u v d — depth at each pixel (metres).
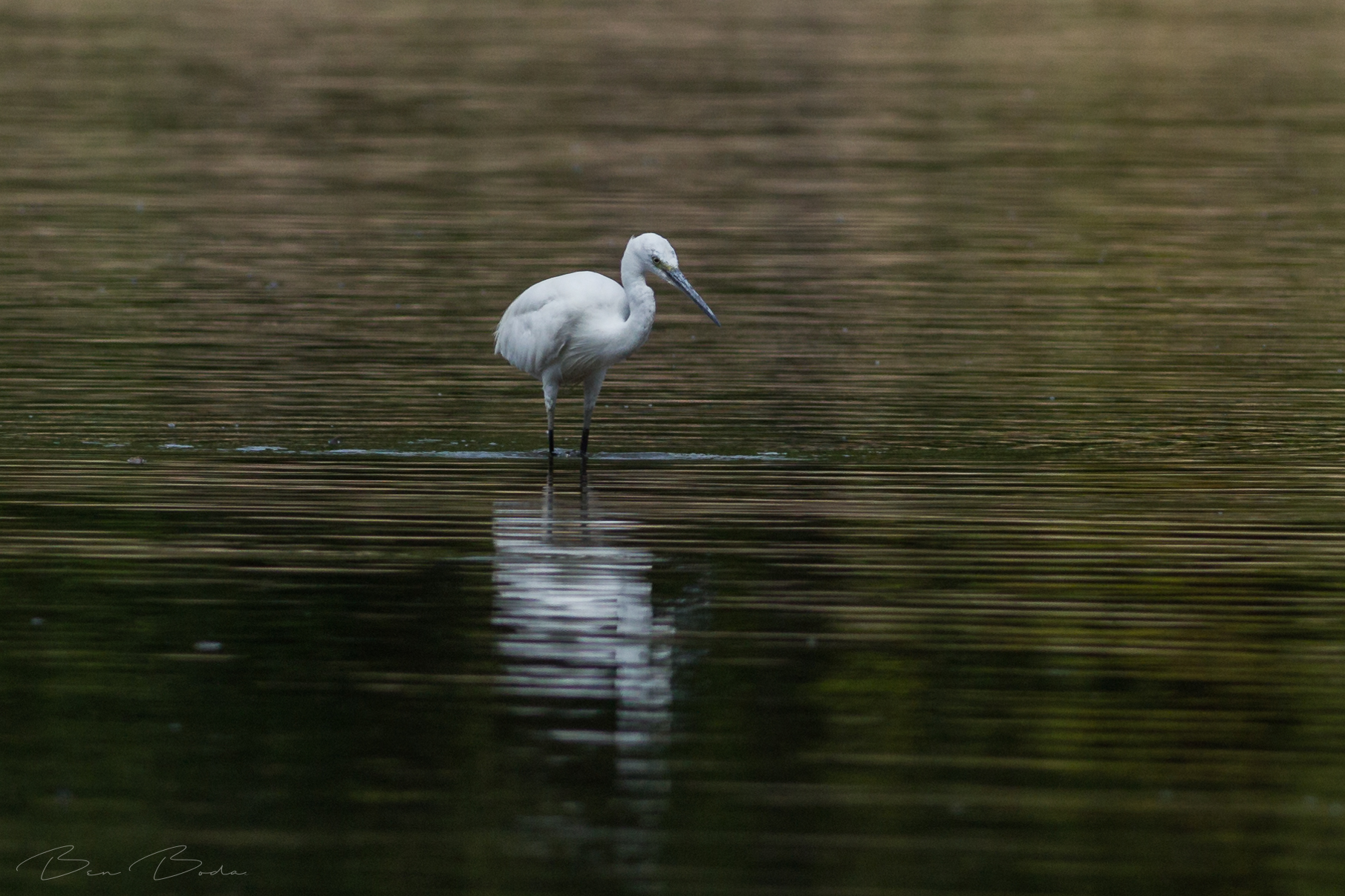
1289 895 7.65
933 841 8.11
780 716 9.45
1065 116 36.56
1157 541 12.65
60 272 22.86
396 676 10.01
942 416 16.61
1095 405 17.06
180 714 9.47
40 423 15.90
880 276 23.36
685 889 7.70
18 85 38.31
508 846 8.06
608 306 14.55
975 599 11.36
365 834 8.18
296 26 48.81
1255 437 15.87
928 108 37.28
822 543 12.59
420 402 16.98
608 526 13.00
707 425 16.30
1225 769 8.85
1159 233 26.31
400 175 30.14
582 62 42.88
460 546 12.45
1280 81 41.25
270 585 11.55
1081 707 9.60
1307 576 11.86
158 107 36.19
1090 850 8.04
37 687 9.80
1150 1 56.19
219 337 19.55
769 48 45.66
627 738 9.18
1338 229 26.64
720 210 27.52
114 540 12.52
